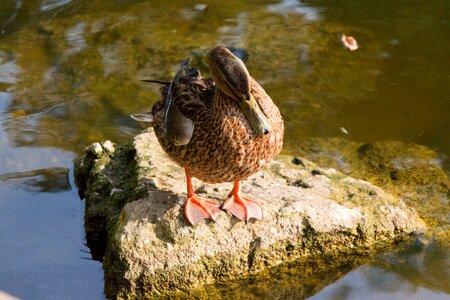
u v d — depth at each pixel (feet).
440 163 33.76
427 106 38.75
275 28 45.96
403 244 27.94
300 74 41.50
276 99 39.27
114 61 42.70
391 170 33.17
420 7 48.14
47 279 26.76
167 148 25.49
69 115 38.01
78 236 29.17
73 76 41.34
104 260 27.09
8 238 28.91
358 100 39.24
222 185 28.55
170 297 25.57
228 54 23.72
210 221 26.03
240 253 26.23
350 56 43.11
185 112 24.77
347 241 27.55
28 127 36.91
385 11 47.88
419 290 25.67
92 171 30.91
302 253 27.12
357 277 26.48
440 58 42.91
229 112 23.76
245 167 24.64
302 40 44.70
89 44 44.29
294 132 36.58
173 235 25.58
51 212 30.63
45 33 45.39
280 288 26.07
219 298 25.61
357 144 35.60
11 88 40.19
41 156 34.58
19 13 47.57
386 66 42.27
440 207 30.25
